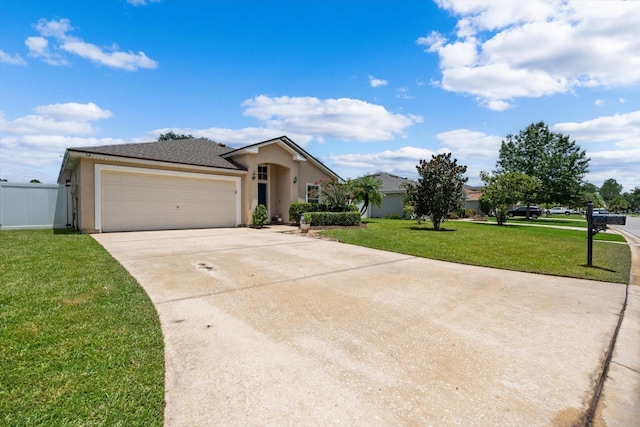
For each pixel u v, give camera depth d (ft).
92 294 14.61
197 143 60.59
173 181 45.65
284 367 9.14
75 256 22.85
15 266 19.15
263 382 8.36
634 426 7.00
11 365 8.54
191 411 7.13
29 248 25.25
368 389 8.14
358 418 7.02
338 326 12.21
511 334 11.78
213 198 49.67
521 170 119.34
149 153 45.96
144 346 10.05
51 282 16.16
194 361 9.36
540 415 7.25
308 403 7.52
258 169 57.82
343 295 16.19
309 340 10.95
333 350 10.25
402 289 17.54
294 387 8.16
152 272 19.89
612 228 82.89
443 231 47.24
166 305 14.11
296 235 40.47
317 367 9.18
